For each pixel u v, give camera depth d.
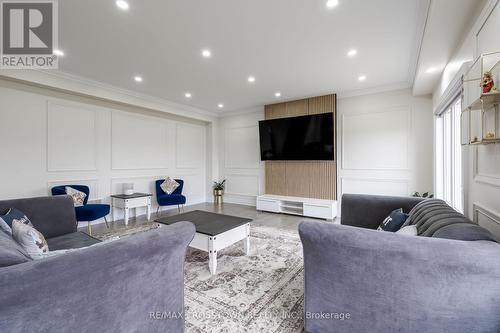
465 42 2.14
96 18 2.24
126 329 1.15
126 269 1.13
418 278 1.12
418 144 4.05
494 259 1.01
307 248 1.37
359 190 4.56
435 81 3.39
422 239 1.13
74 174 3.99
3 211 2.12
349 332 1.30
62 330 0.94
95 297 1.03
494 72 1.50
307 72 3.60
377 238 1.18
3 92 3.29
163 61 3.19
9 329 0.83
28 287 0.85
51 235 2.35
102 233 3.67
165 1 2.02
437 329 1.12
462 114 2.01
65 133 3.89
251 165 5.99
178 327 1.45
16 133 3.40
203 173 6.52
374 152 4.41
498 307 1.03
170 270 1.37
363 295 1.24
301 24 2.36
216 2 2.03
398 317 1.18
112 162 4.51
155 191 5.26
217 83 4.09
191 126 6.18
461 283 1.06
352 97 4.63
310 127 4.82
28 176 3.51
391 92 4.26
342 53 2.99
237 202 6.25
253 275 2.30
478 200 1.91
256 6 2.09
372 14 2.21
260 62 3.24
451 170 3.06
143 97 4.70
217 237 2.35
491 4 1.55
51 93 3.72
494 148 1.61
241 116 6.12
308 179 5.06
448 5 1.79
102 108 4.37
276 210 4.95
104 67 3.37
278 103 5.38
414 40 2.66
